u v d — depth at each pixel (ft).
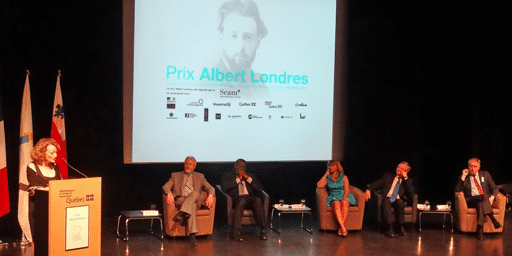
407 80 24.44
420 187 24.64
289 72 22.21
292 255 16.33
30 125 17.15
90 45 19.95
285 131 22.20
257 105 21.79
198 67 20.97
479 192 19.40
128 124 20.08
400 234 19.38
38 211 12.92
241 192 19.16
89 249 12.87
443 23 24.13
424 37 24.31
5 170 16.76
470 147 24.61
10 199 18.99
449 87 24.49
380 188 20.49
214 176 22.74
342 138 23.12
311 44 22.47
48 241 12.30
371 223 21.45
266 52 21.86
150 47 20.26
